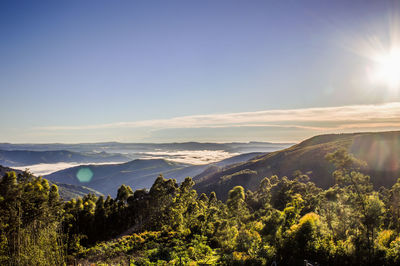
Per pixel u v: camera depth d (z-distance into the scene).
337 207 22.30
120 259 22.56
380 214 18.36
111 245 26.16
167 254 22.73
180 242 26.14
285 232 20.25
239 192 33.25
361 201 18.69
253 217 34.31
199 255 22.41
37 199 20.05
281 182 52.31
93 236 43.06
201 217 36.69
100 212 46.19
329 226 22.00
